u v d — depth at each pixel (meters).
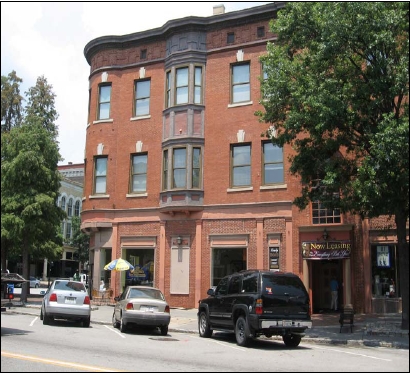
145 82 28.47
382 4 15.55
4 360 9.90
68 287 18.56
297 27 17.55
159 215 26.61
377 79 16.08
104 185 28.47
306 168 18.12
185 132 26.05
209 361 11.05
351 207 16.77
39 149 29.73
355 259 22.33
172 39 27.27
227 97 25.95
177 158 26.23
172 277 25.77
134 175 27.97
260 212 24.30
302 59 17.73
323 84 16.25
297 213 23.58
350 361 11.80
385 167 14.98
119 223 27.62
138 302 16.58
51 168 30.47
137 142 27.88
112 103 28.86
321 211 23.16
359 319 19.88
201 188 25.72
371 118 16.64
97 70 29.42
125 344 13.64
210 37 26.80
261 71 25.34
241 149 25.45
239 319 14.48
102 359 10.63
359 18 15.41
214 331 18.66
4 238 29.56
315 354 12.95
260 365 10.71
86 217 28.45
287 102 17.94
